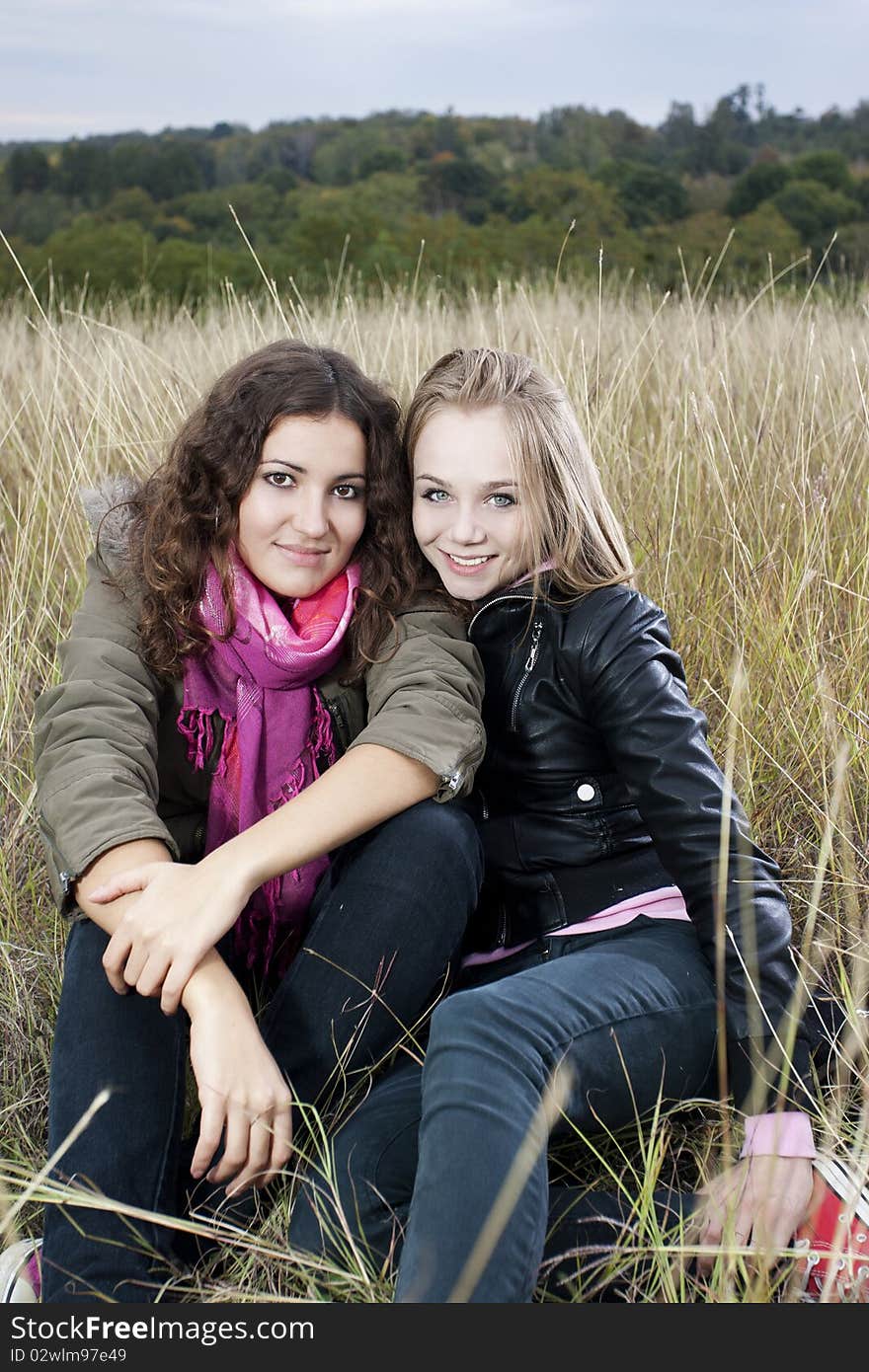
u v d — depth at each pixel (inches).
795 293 205.5
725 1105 54.0
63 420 119.0
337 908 60.2
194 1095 63.8
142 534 67.7
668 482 106.1
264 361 64.7
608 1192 55.6
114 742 62.7
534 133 2359.7
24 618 94.8
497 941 67.5
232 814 69.2
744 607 91.9
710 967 59.7
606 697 63.3
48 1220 52.5
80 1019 56.4
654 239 614.5
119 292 310.7
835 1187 53.0
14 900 75.2
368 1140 54.9
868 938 65.2
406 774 61.6
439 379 66.9
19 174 1884.8
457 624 68.7
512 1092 49.5
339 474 64.3
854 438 110.7
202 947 55.4
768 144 2324.1
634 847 66.3
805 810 81.9
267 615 66.2
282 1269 53.0
